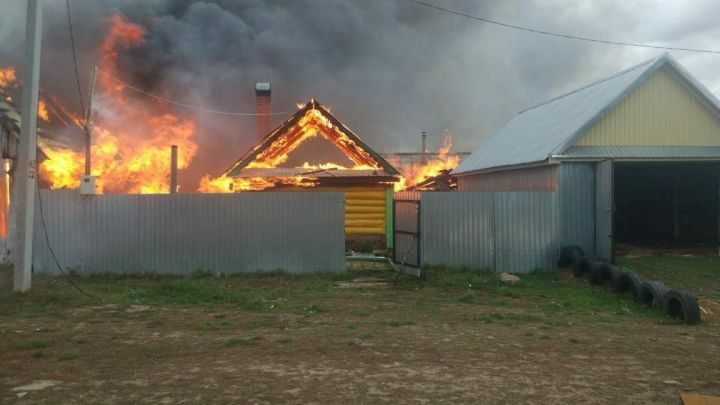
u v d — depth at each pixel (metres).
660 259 15.73
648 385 5.11
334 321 8.27
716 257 16.16
